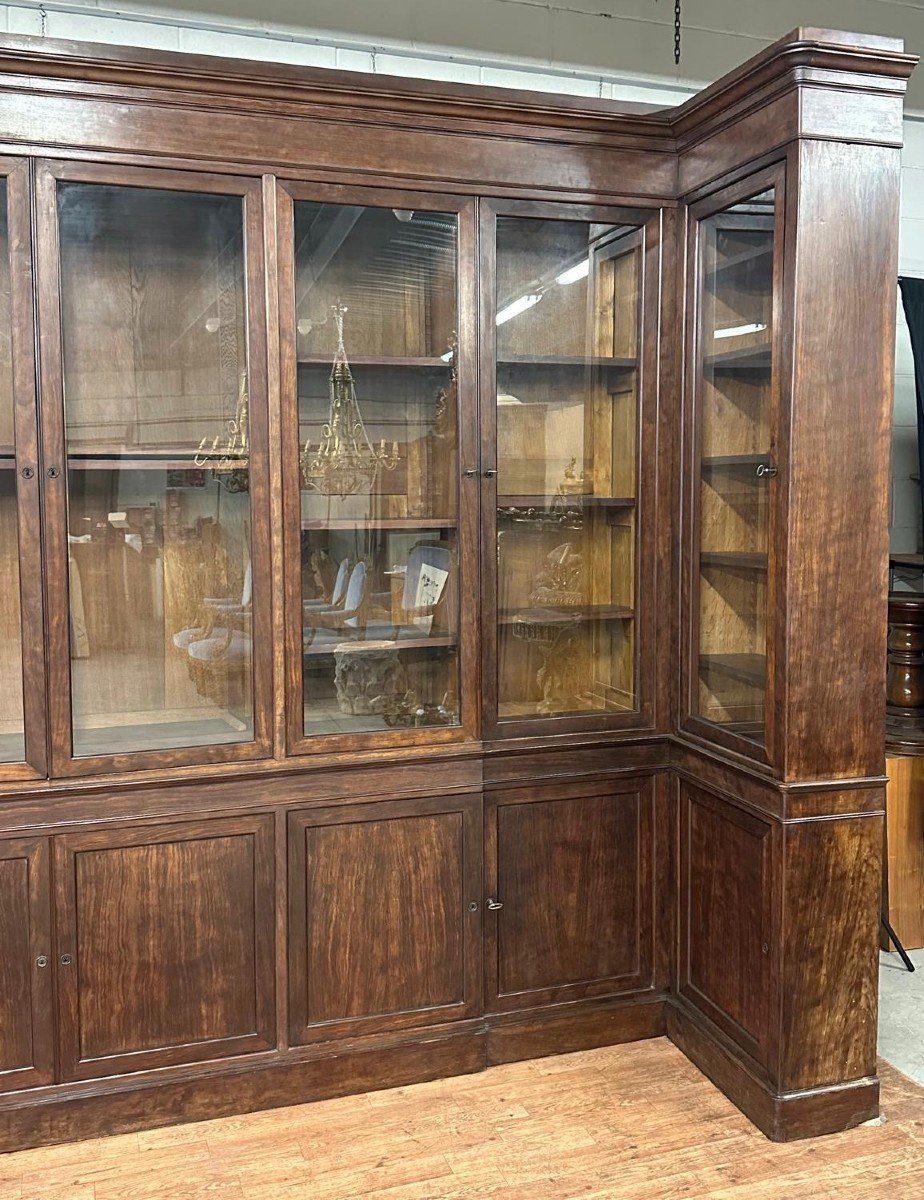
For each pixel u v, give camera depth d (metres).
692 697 2.79
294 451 2.54
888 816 3.38
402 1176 2.32
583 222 2.72
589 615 2.84
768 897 2.45
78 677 2.45
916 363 3.60
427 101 2.51
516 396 2.73
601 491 2.82
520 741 2.76
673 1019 2.90
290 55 3.02
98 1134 2.49
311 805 2.60
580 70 3.30
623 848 2.88
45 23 2.82
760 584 2.47
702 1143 2.44
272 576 2.54
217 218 2.46
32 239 2.32
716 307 2.64
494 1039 2.79
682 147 2.72
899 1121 2.52
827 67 2.25
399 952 2.70
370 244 2.57
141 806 2.48
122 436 2.45
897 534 4.04
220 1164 2.38
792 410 2.31
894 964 3.34
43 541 2.38
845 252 2.32
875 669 2.43
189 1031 2.55
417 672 2.69
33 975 2.43
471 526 2.69
